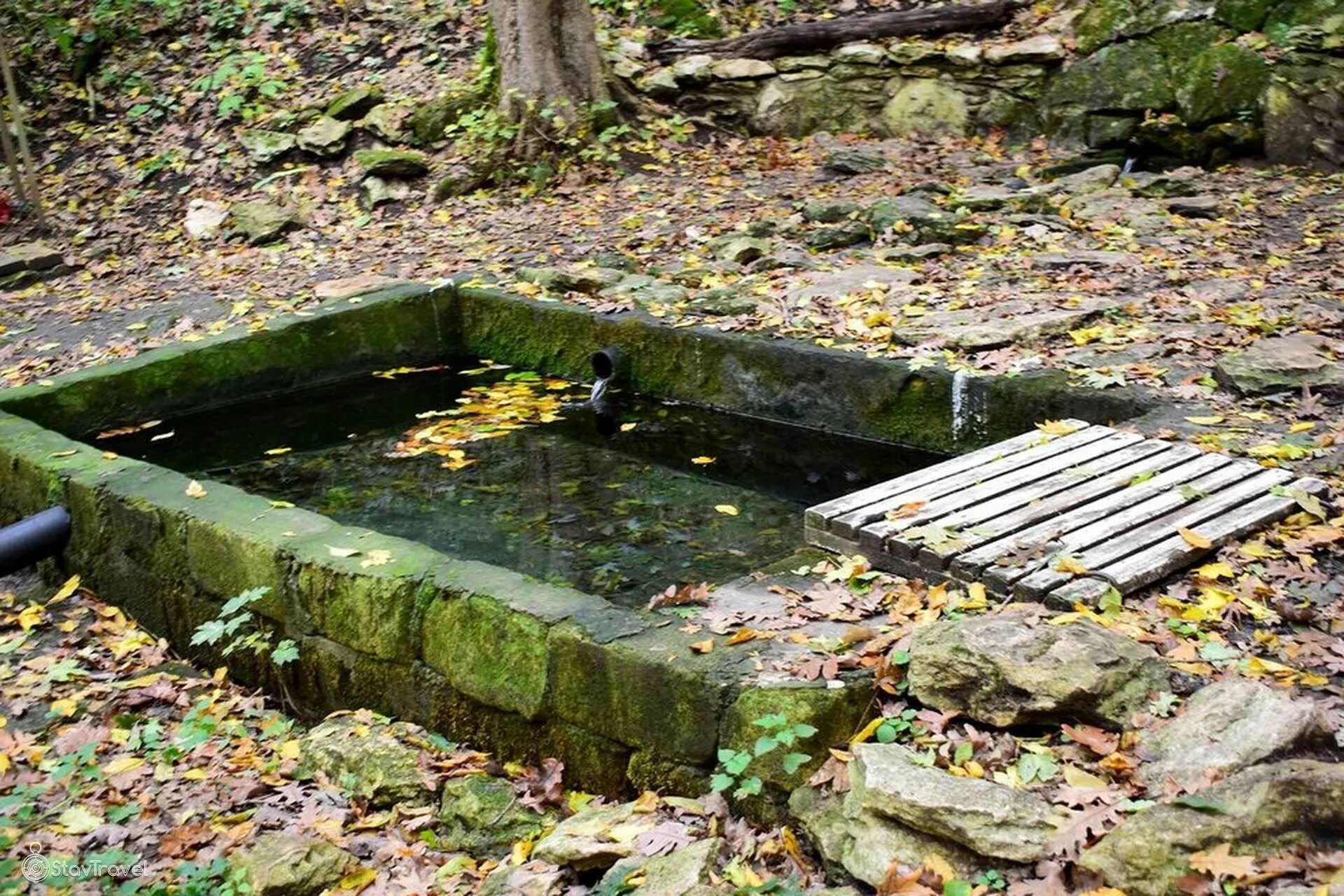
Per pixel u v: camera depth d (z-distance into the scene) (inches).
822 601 162.1
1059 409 231.1
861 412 259.6
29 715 183.5
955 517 177.3
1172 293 276.2
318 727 176.4
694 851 131.0
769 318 287.1
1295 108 390.6
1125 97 416.5
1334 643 148.4
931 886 119.3
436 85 459.5
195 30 494.9
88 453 239.0
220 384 305.3
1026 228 337.1
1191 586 162.1
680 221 372.2
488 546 229.8
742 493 250.7
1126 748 130.6
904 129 446.6
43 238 414.6
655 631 156.3
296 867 139.6
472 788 156.3
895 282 302.5
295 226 411.8
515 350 324.2
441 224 400.5
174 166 444.1
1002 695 136.6
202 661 207.5
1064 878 115.7
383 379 324.5
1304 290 273.0
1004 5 453.1
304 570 186.4
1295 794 115.6
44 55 488.1
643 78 466.3
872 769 128.4
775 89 457.7
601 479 259.1
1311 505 178.2
